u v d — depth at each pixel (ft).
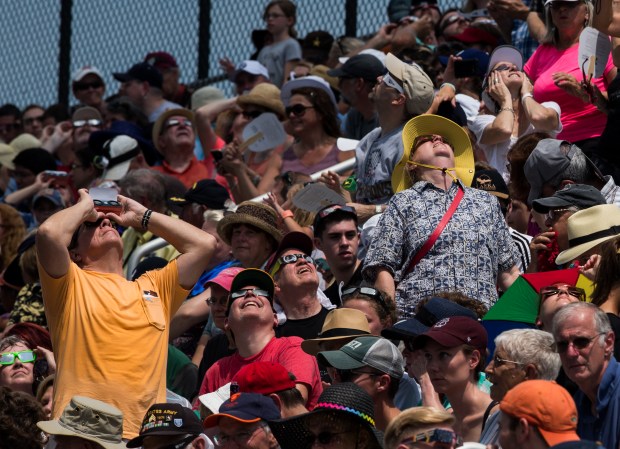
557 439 65.92
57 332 94.94
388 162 114.11
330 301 109.29
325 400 77.61
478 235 99.55
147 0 184.85
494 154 118.32
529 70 126.00
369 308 95.86
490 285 99.14
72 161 175.52
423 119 104.88
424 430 70.08
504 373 79.36
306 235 105.81
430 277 98.48
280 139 135.44
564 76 113.50
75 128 175.42
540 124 115.85
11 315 121.19
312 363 93.91
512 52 119.55
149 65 173.58
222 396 92.43
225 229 115.55
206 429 83.41
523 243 106.63
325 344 93.04
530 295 90.02
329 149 135.64
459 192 101.45
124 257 133.08
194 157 154.51
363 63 136.15
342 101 153.69
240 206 115.44
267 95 149.79
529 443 66.33
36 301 121.70
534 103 116.47
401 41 147.95
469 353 83.05
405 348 90.02
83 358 93.61
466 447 69.72
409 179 105.50
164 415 87.35
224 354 106.11
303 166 135.74
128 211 100.07
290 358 94.32
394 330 86.99
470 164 104.63
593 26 111.34
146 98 173.27
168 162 153.79
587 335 76.89
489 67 120.47
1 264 146.92
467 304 92.32
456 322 83.66
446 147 103.09
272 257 107.55
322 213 109.09
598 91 113.19
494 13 145.38
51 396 101.50
